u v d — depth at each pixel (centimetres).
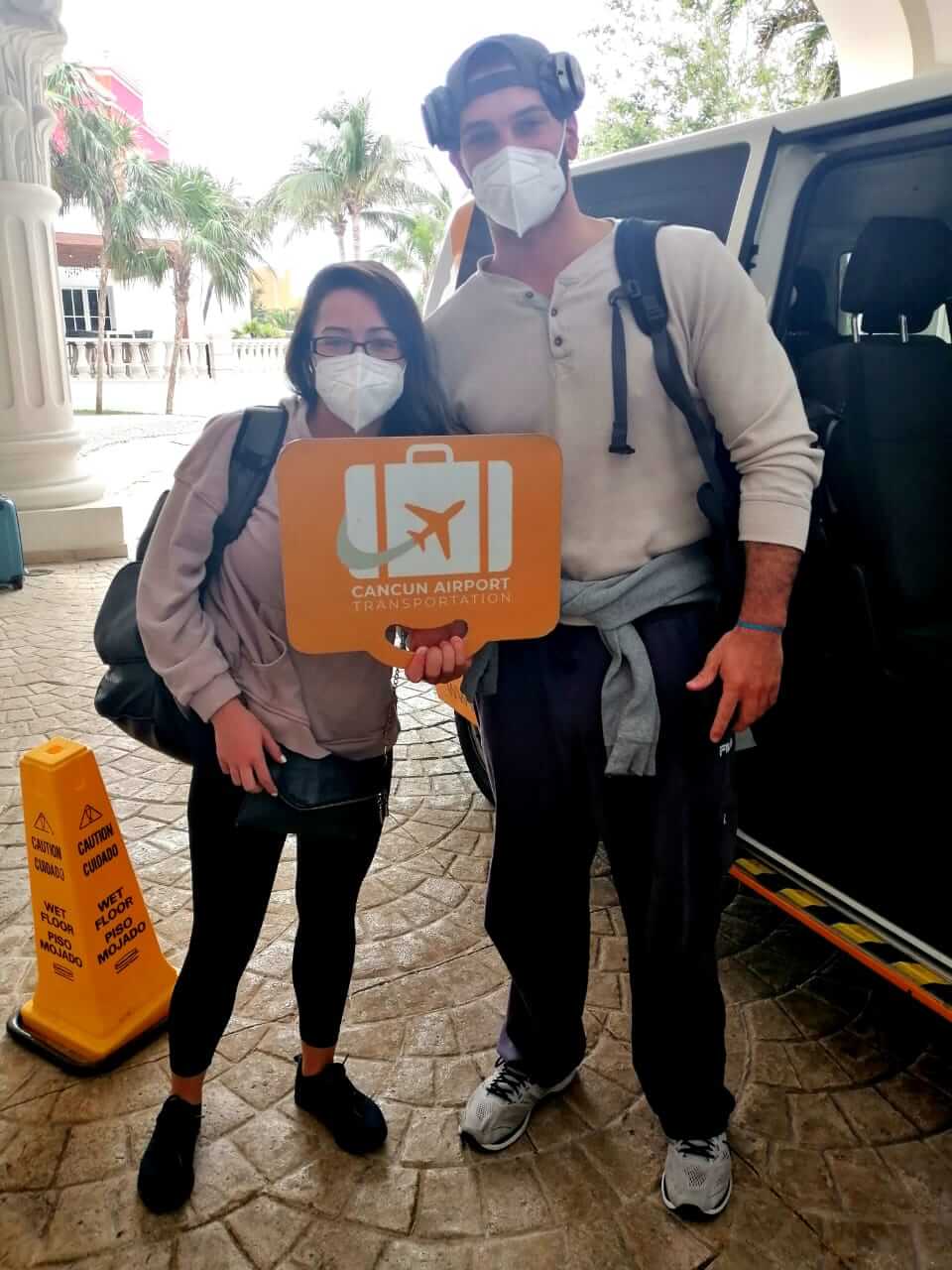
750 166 232
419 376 159
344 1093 199
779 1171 192
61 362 734
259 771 157
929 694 224
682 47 1703
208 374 2686
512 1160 195
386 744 176
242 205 2595
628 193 269
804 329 286
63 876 214
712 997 178
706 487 155
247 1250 177
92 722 418
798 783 244
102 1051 219
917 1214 182
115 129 2206
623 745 158
